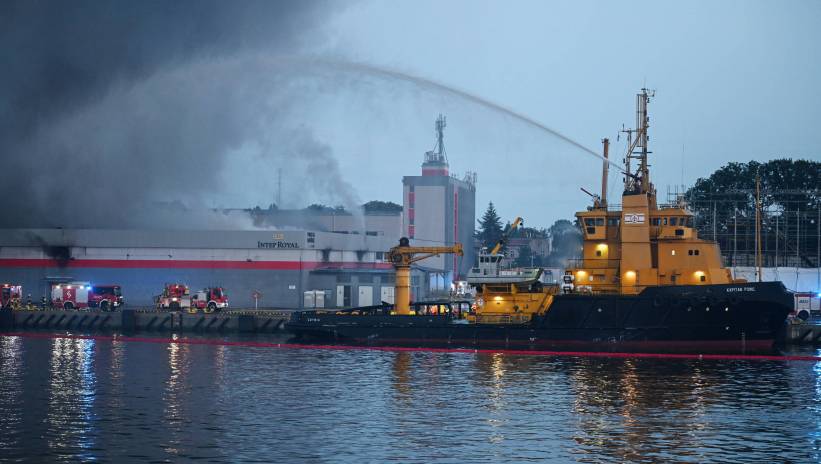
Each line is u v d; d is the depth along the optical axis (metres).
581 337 174.25
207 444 105.12
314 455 100.62
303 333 198.50
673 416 117.88
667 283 173.25
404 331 188.00
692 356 167.62
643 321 170.50
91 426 113.81
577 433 109.38
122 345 195.62
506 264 194.75
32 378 149.12
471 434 109.19
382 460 98.56
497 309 183.62
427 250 192.38
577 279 178.50
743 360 163.50
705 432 109.75
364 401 128.25
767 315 166.50
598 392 133.38
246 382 144.12
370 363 163.88
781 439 106.69
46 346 194.00
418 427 112.69
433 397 130.62
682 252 173.12
